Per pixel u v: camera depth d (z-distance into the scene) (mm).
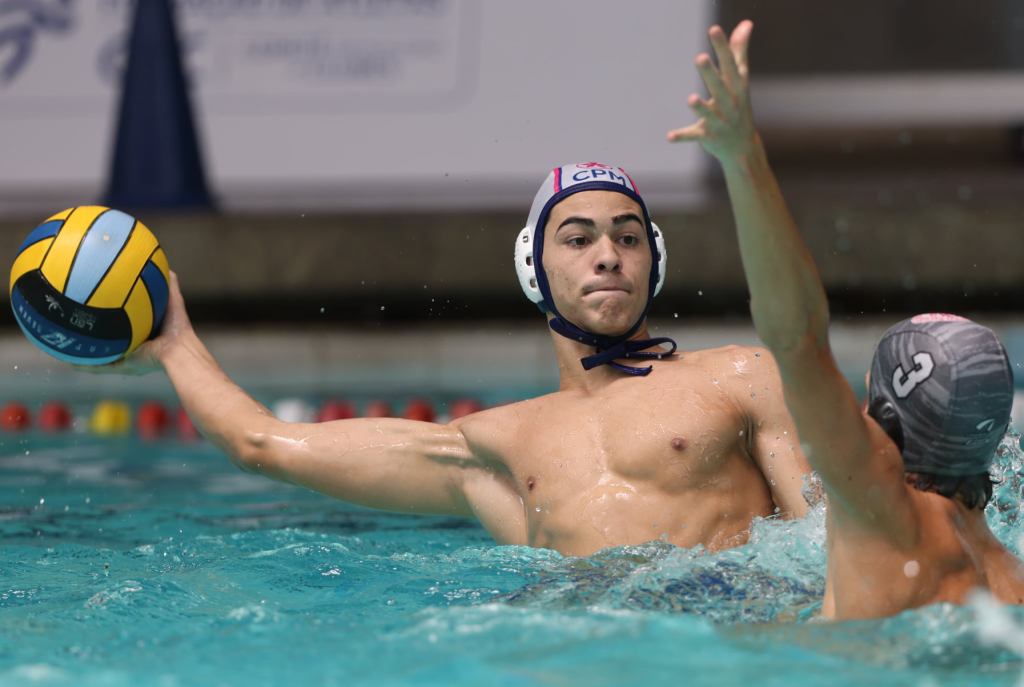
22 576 10336
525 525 10375
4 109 30656
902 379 7590
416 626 7773
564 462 9992
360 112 30953
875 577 7297
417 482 10852
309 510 13914
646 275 10359
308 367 26078
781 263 6891
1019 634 7078
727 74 6809
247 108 30859
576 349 10547
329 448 10875
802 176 36375
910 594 7266
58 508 14008
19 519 13320
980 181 33344
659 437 9695
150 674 7086
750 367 10070
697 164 30766
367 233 28812
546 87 30906
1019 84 39000
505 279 28688
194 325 28781
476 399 22422
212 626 8328
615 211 10312
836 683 6539
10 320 28594
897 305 28344
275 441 10914
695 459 9625
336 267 28891
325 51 30891
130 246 11414
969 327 7574
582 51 30875
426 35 30922
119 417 21188
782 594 8383
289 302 29188
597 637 7418
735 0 40094
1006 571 7734
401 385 24062
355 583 9812
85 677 7043
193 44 30734
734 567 8859
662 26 30891
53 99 30562
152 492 15078
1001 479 10219
